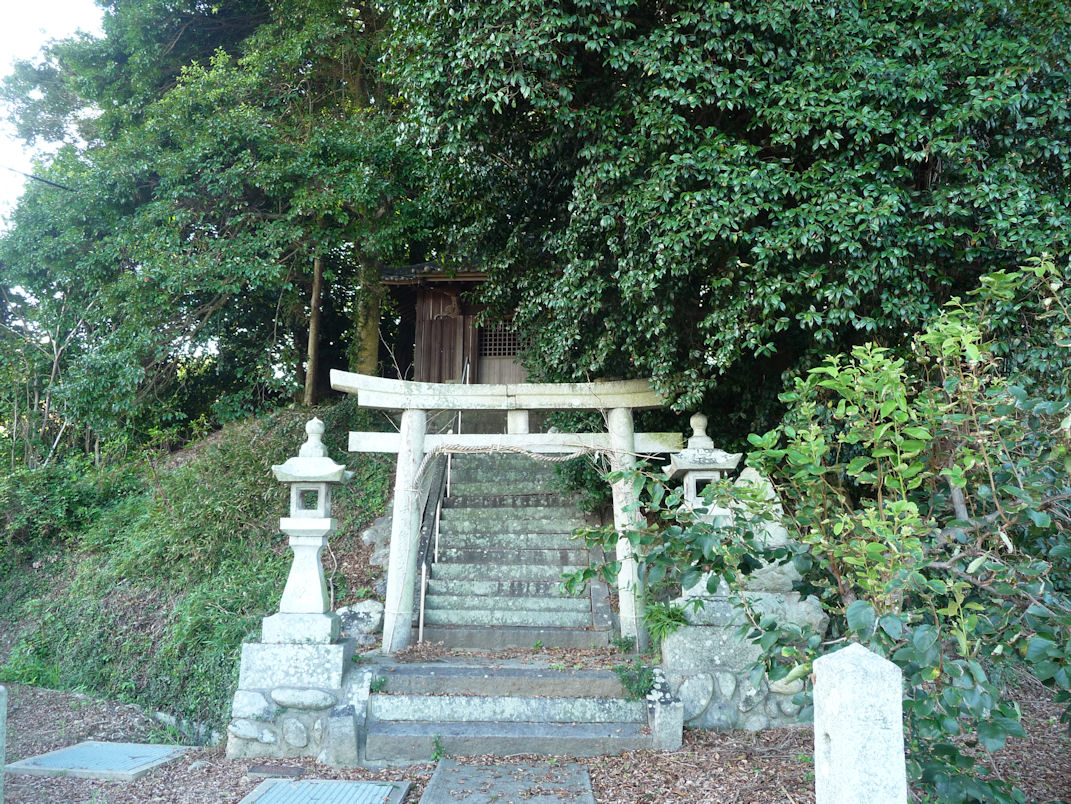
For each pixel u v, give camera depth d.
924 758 3.22
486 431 13.23
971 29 5.77
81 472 11.67
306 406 12.82
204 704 6.83
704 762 4.90
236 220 10.78
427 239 13.23
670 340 6.43
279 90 11.64
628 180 6.22
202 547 8.80
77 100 14.31
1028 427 3.84
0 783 3.05
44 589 9.38
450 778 4.77
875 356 3.45
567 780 4.72
